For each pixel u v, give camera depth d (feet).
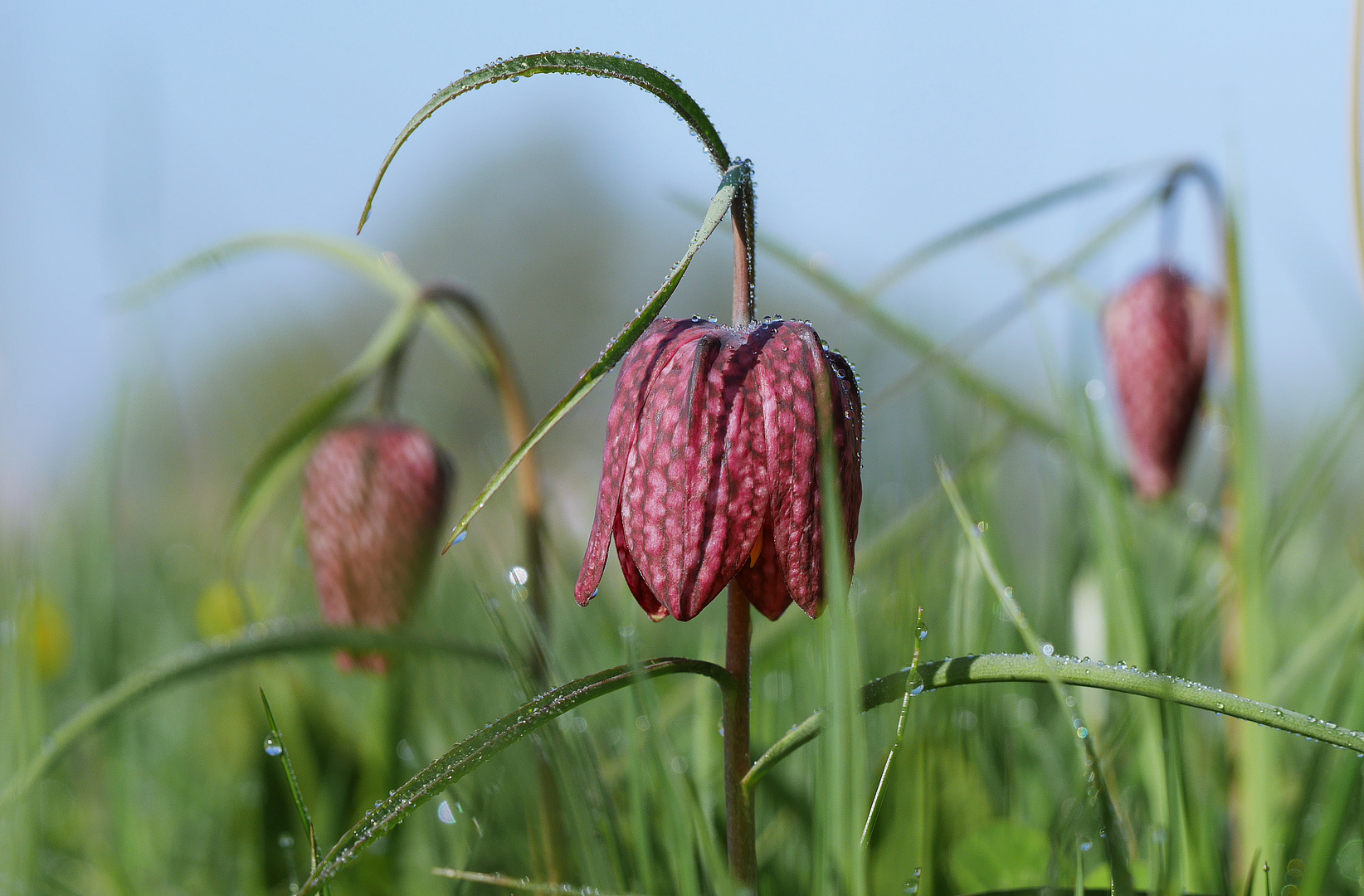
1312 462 2.08
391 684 2.20
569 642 2.27
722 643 2.24
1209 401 2.25
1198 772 2.13
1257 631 2.03
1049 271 2.19
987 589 2.16
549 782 2.06
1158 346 2.22
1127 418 2.24
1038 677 1.85
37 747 2.12
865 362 2.40
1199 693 1.78
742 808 1.90
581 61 1.86
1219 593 2.10
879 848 2.05
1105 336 2.25
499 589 2.22
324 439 2.19
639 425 1.90
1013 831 2.03
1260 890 1.99
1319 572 2.37
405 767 2.20
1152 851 1.94
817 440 1.87
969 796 2.09
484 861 2.08
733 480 1.86
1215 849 2.03
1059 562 2.24
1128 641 2.06
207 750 2.31
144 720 2.30
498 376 2.17
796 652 2.17
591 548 1.90
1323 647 2.07
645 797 1.99
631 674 1.86
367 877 2.13
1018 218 2.14
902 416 2.38
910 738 2.08
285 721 2.20
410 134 1.86
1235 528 2.11
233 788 2.24
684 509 1.86
